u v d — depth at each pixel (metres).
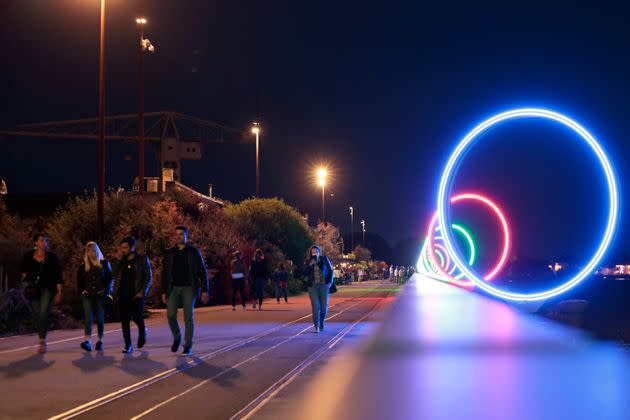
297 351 11.94
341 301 29.86
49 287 12.01
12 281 19.31
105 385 8.68
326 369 9.80
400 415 6.75
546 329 15.65
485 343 12.87
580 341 13.20
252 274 24.56
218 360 10.88
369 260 135.25
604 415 6.69
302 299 32.50
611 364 10.09
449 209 22.97
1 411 7.20
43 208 52.84
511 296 21.69
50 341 13.86
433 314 20.42
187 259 11.60
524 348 12.06
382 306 25.78
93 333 15.73
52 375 9.45
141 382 8.89
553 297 21.22
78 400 7.76
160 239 26.92
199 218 33.22
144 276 11.97
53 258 12.11
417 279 75.12
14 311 16.36
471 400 7.46
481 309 22.62
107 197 30.38
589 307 29.77
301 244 46.22
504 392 7.91
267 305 27.14
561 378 8.84
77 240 25.06
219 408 7.32
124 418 6.88
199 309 24.66
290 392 8.04
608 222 20.03
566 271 62.09
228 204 46.69
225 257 29.52
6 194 53.59
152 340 13.90
